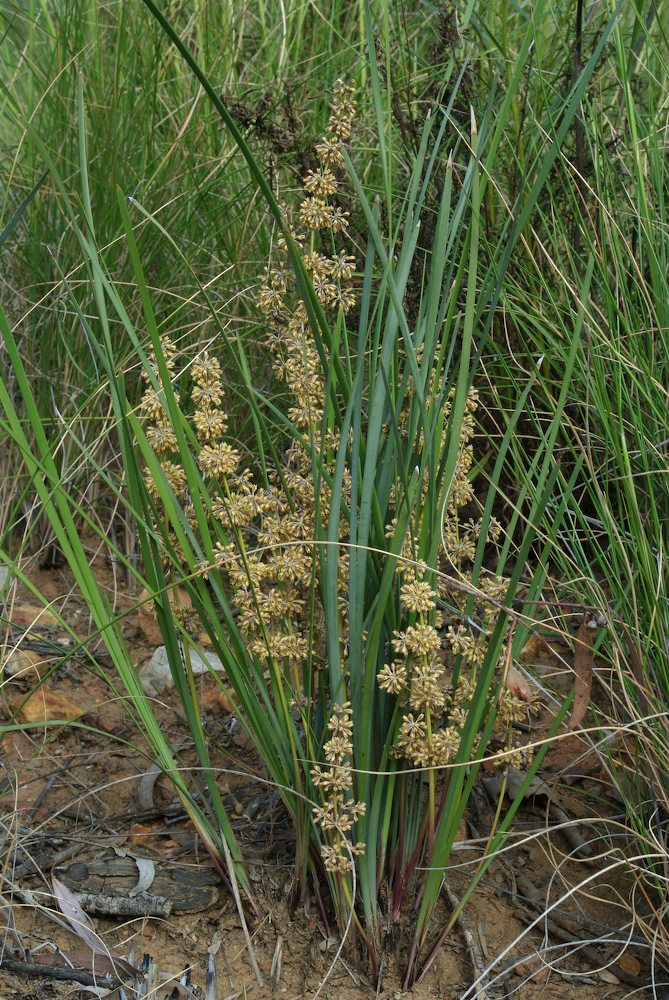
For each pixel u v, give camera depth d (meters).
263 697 0.70
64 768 0.79
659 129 0.91
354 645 0.67
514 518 0.71
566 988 0.71
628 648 0.75
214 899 0.73
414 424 0.67
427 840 0.70
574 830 0.77
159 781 0.80
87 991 0.70
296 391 0.69
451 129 0.86
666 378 0.82
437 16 0.92
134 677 0.71
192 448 0.74
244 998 0.70
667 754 0.72
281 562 0.68
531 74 0.93
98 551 0.94
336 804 0.67
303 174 0.84
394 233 0.84
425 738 0.68
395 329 0.66
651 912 0.74
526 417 0.92
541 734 0.83
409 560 0.64
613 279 0.89
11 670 0.85
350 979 0.70
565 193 0.90
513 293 0.87
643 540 0.74
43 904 0.73
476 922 0.73
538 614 0.82
